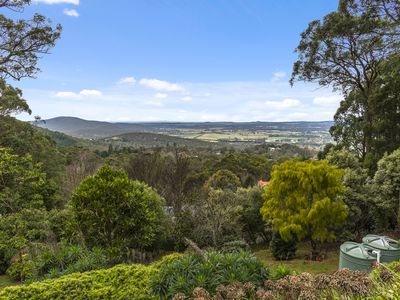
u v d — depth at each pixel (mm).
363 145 16125
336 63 16547
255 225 14227
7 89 17125
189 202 15383
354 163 13086
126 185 8039
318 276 2883
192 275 3357
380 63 14852
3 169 10180
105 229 7922
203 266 3420
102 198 7559
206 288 3189
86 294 4402
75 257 6211
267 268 3547
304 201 9953
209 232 12344
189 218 12852
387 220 11391
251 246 14352
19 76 14336
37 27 13508
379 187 11008
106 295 4371
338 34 15055
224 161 30938
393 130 14273
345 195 11117
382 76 14516
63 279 4785
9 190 10328
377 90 14742
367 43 14961
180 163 19109
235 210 13180
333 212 9742
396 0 13352
